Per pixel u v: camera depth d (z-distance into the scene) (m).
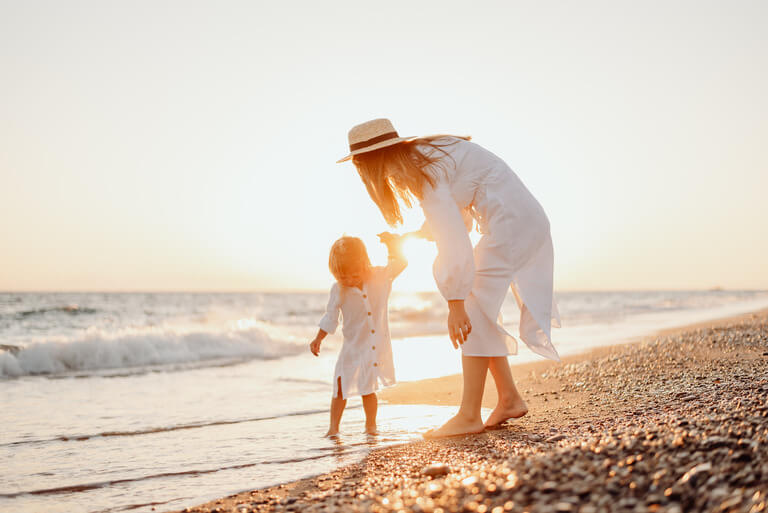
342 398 3.65
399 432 3.58
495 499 1.68
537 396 4.39
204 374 7.01
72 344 7.90
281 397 5.25
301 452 3.17
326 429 3.80
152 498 2.48
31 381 6.51
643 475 1.76
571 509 1.53
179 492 2.55
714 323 13.05
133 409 4.71
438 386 5.55
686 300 43.75
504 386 3.30
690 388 3.94
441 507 1.69
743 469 1.74
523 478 1.80
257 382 6.29
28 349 7.59
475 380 3.12
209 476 2.77
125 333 9.41
